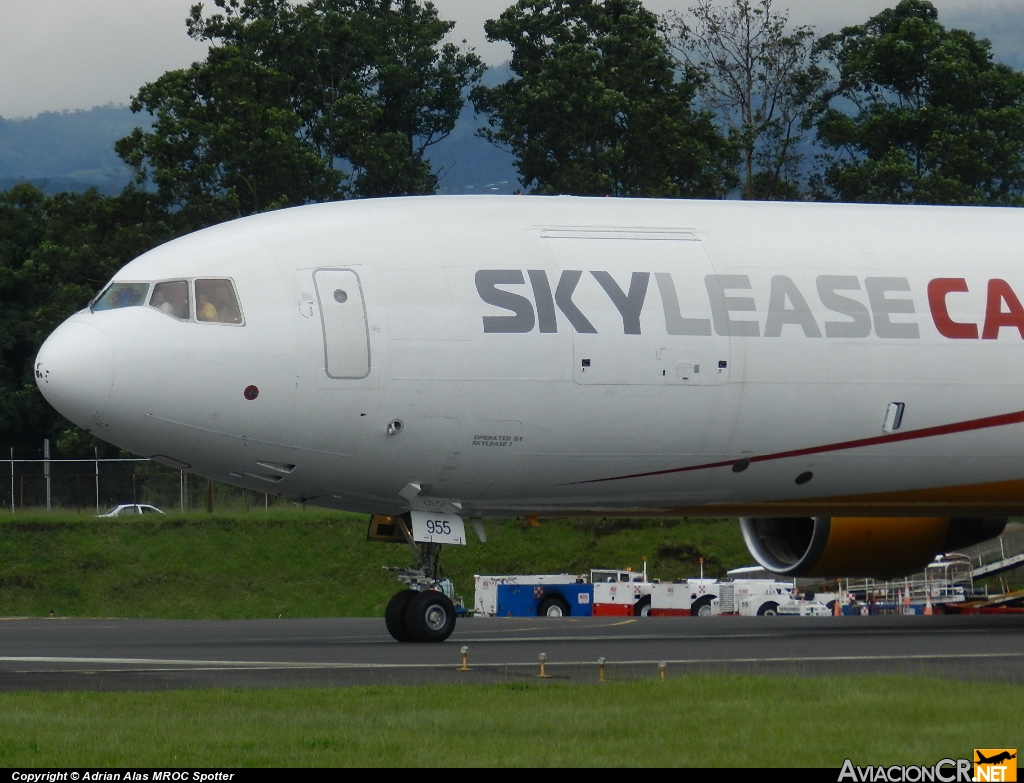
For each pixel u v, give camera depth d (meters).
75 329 89.31
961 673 67.31
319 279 90.69
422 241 93.50
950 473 104.69
